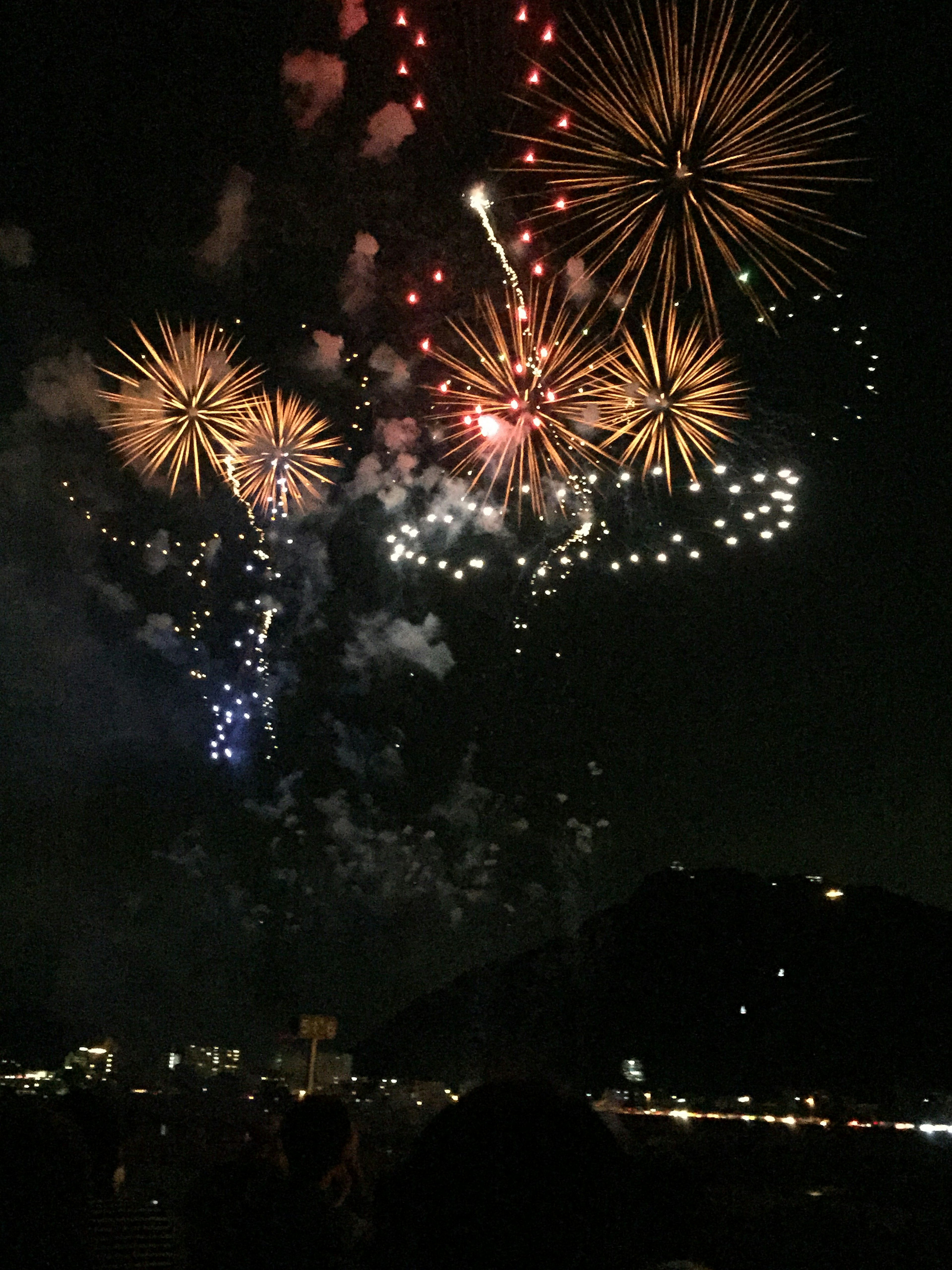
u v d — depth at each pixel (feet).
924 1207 30.19
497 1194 5.52
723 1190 30.07
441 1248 5.51
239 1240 11.34
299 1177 12.30
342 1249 11.25
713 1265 26.20
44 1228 8.10
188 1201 12.44
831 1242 26.94
